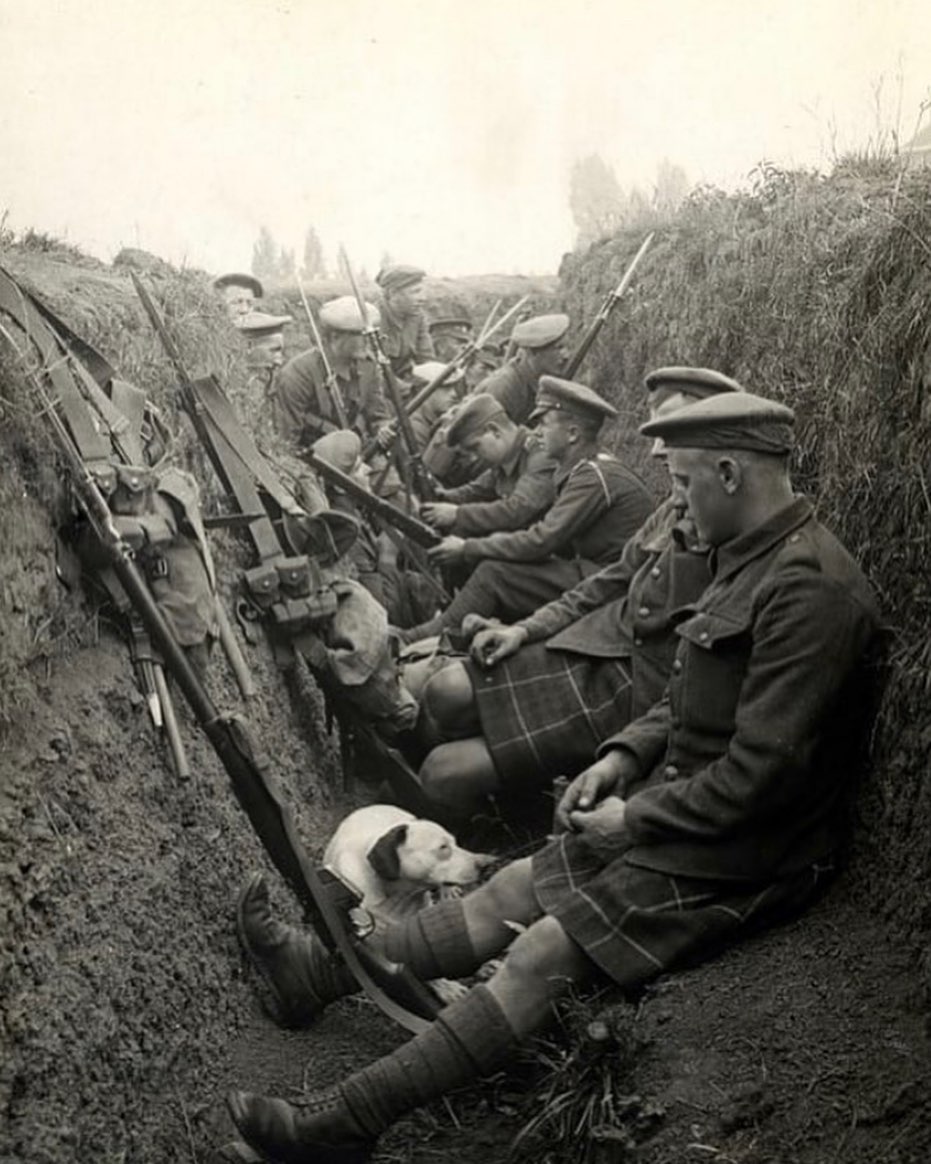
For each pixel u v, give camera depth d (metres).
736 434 2.76
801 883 2.70
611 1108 2.35
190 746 3.22
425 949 2.94
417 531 5.10
